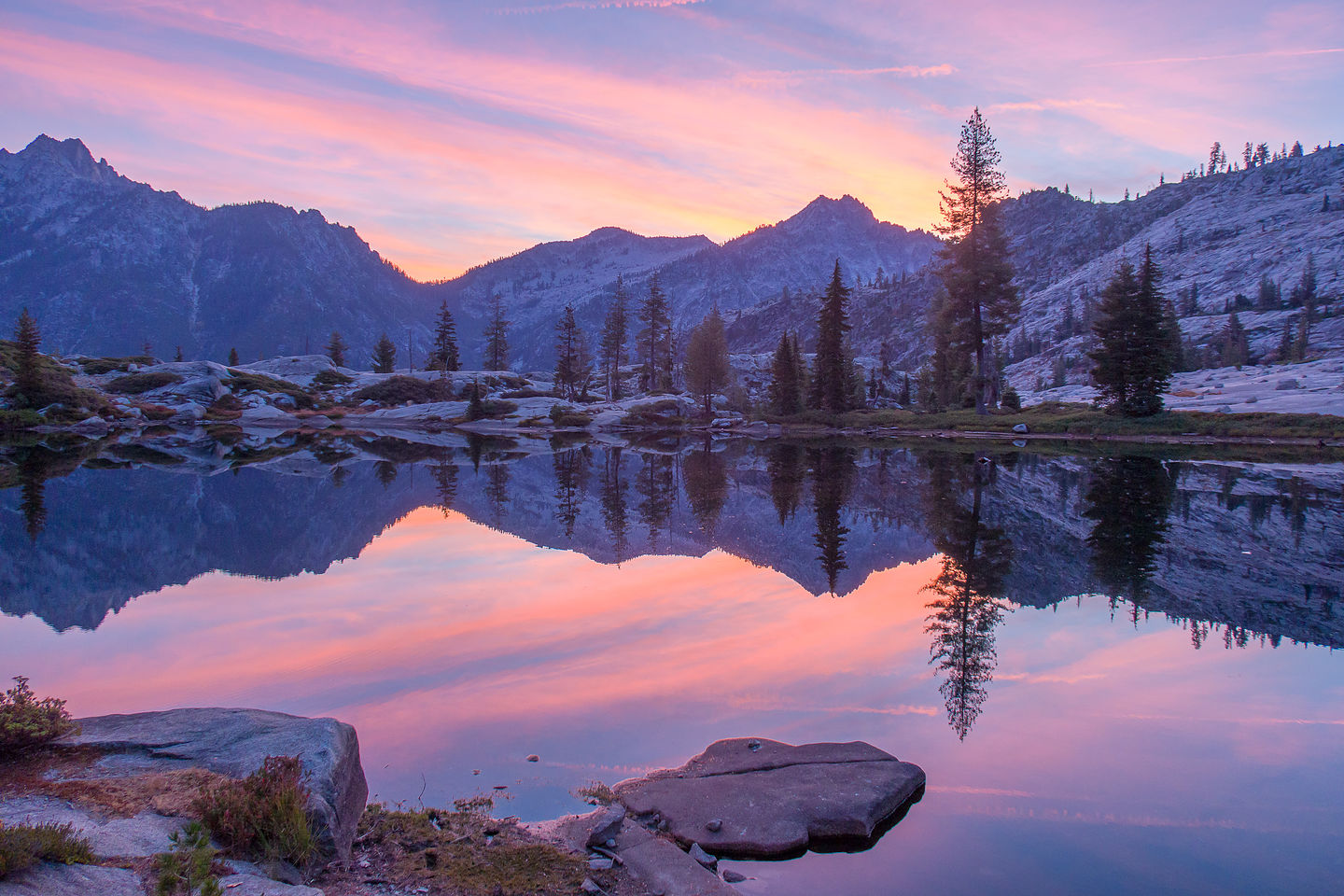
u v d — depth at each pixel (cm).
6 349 7869
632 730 719
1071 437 5928
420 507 2378
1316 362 11600
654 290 11219
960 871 497
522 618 1123
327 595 1266
